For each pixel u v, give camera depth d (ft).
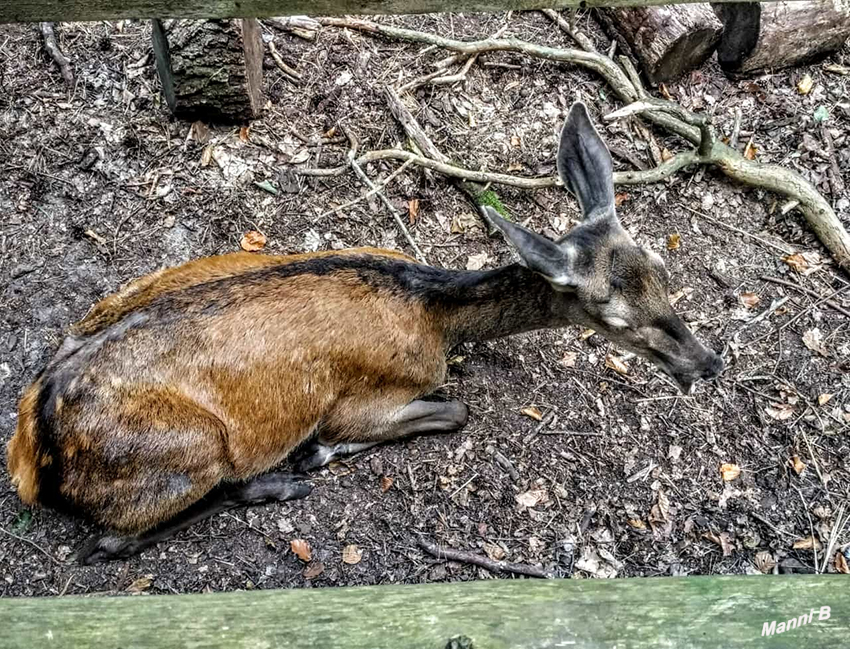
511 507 5.67
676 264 6.81
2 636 3.03
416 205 6.86
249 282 5.03
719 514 5.73
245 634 3.01
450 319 5.44
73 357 4.80
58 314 6.09
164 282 5.16
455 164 7.06
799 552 5.60
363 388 5.48
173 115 6.93
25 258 6.27
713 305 6.63
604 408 6.11
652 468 5.88
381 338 5.30
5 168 6.58
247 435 5.18
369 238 6.65
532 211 6.93
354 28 7.50
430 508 5.64
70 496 4.87
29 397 4.92
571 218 6.93
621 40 7.67
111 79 7.04
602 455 5.91
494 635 2.96
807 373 6.34
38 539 5.32
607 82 7.58
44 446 4.76
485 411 6.05
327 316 5.14
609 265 4.88
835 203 7.20
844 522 5.71
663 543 5.60
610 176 4.95
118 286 6.23
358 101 7.21
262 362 5.03
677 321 5.11
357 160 6.79
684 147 7.38
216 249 6.45
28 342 5.97
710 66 7.82
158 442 4.83
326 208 6.72
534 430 5.99
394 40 7.54
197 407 4.93
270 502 5.58
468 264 6.65
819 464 5.95
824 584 3.16
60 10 3.88
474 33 7.70
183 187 6.66
